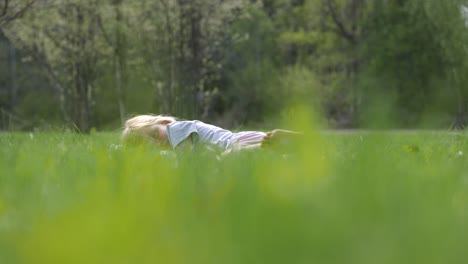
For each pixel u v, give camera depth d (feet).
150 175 6.63
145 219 3.18
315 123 4.12
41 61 85.92
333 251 2.26
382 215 3.10
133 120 16.26
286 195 3.53
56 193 5.39
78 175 7.38
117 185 5.26
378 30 116.06
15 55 142.20
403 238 2.51
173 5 75.77
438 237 2.56
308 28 148.66
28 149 12.26
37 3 47.93
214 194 4.19
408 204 3.57
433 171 7.66
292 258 2.21
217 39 84.79
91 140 18.33
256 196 3.59
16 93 142.72
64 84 88.07
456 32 98.63
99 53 85.15
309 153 4.25
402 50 108.99
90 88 82.99
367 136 5.85
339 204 3.14
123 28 77.46
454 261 2.27
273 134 12.42
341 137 28.17
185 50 77.05
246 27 148.46
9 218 4.22
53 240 2.31
